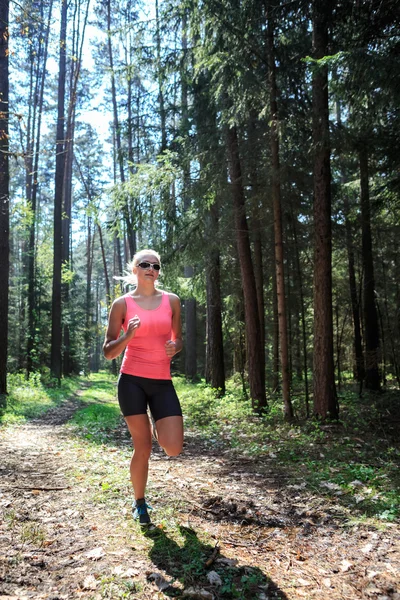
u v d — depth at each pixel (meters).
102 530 3.36
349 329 17.19
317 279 8.72
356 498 4.32
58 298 20.59
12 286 32.38
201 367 28.05
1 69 12.45
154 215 10.91
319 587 2.62
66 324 28.02
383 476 5.09
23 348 25.33
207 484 4.86
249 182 10.79
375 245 14.41
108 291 31.05
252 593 2.54
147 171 10.40
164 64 9.95
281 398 12.05
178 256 12.03
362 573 2.79
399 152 9.07
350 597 2.52
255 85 8.81
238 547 3.18
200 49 9.16
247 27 8.55
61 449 6.64
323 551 3.14
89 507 3.88
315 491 4.64
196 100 11.59
